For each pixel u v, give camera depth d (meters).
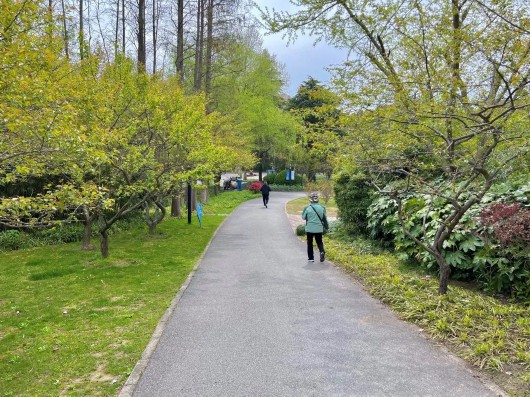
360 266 8.44
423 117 5.45
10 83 4.64
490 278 6.38
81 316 5.91
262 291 7.01
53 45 6.57
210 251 11.24
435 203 7.66
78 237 13.58
